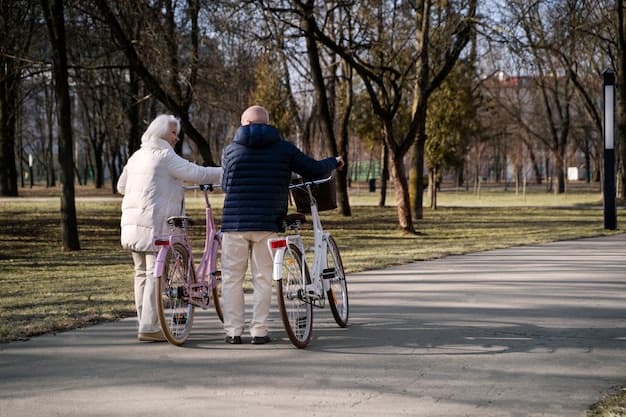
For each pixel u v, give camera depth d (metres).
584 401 6.38
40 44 36.31
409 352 8.23
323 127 38.97
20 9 29.59
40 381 7.16
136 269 9.25
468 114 47.44
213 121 54.19
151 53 27.70
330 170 9.02
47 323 9.82
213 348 8.56
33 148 104.31
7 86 46.25
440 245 22.97
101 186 79.50
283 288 8.36
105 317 10.35
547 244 21.66
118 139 65.50
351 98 42.78
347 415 6.10
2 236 30.14
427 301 11.55
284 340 8.95
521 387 6.82
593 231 26.62
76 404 6.45
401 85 27.89
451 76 45.94
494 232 29.39
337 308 9.56
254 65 33.88
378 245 24.48
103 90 51.59
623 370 7.39
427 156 47.97
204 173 9.20
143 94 50.81
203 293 9.26
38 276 17.39
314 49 36.25
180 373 7.44
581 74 60.28
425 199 65.56
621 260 17.00
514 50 25.58
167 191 9.09
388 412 6.16
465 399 6.48
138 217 8.97
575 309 10.77
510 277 14.26
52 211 41.69
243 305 8.92
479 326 9.59
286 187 8.84
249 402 6.47
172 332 8.66
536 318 10.10
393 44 31.20
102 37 29.67
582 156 130.38
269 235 8.72
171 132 9.37
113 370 7.57
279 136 8.85
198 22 29.69
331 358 8.00
